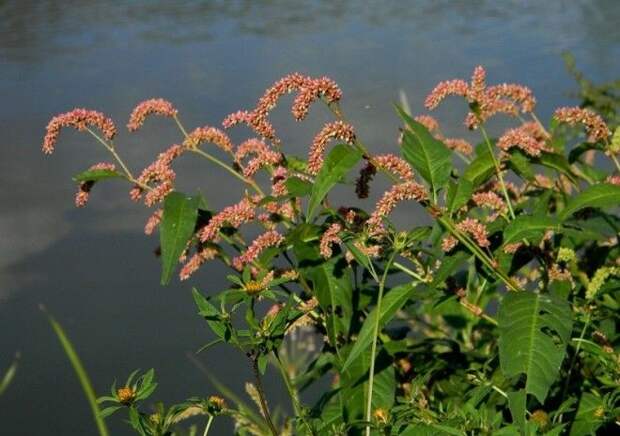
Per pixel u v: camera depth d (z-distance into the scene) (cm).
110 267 295
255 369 155
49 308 271
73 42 563
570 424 160
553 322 151
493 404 164
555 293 171
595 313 169
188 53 515
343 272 170
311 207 156
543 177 192
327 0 650
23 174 358
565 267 175
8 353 254
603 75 394
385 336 176
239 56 499
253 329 154
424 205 161
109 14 648
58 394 241
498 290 210
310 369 186
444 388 177
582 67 414
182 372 244
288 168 173
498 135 312
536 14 552
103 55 524
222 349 254
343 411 166
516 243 163
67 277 288
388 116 360
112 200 341
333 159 157
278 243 169
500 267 165
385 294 164
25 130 400
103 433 145
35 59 523
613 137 173
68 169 358
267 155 172
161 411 155
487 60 452
